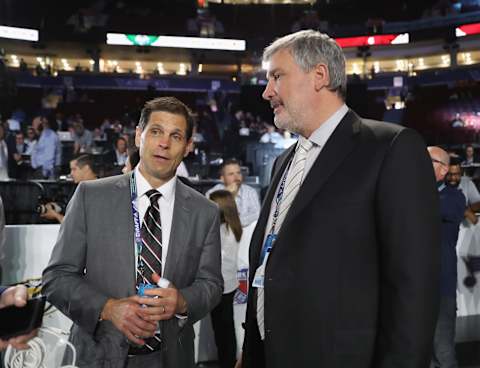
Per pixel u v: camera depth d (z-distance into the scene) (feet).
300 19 65.10
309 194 4.10
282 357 4.04
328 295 3.91
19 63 63.00
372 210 3.94
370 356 3.85
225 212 10.11
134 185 5.25
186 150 5.31
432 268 3.67
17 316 3.65
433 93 54.90
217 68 68.23
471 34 57.67
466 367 10.16
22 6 60.34
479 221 13.80
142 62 68.23
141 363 4.99
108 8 64.03
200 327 11.02
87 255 5.08
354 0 68.90
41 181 15.64
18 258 8.74
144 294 4.56
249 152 32.76
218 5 68.49
